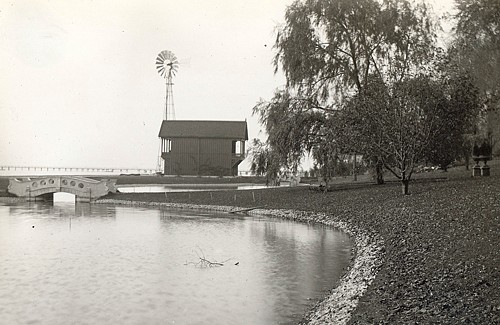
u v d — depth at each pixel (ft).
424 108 101.19
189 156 304.91
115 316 42.50
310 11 130.41
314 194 131.13
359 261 57.52
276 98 136.77
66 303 46.11
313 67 130.41
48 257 67.97
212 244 77.71
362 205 101.09
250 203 135.95
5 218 117.60
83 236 87.66
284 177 137.08
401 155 99.25
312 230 91.20
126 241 81.56
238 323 40.24
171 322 40.75
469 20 112.37
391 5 127.03
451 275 40.63
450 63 111.55
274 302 45.57
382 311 35.58
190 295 48.42
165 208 143.23
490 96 114.62
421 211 75.20
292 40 131.34
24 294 49.14
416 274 43.65
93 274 57.52
